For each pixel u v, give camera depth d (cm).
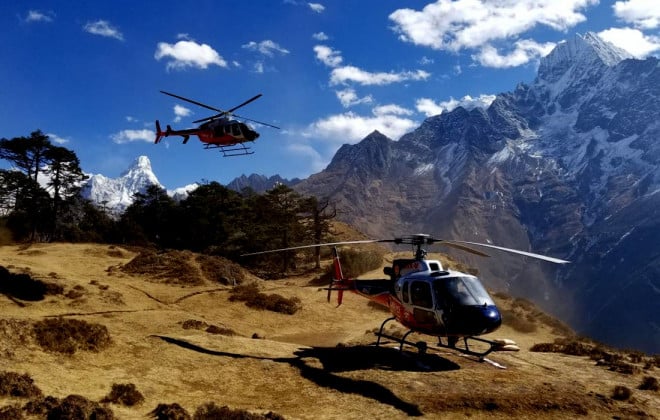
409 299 1457
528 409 1107
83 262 4594
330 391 1208
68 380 1119
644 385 1307
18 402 934
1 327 1262
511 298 4012
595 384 1313
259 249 6550
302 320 3241
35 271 3503
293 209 6500
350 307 3697
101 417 903
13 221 7388
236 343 1576
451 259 6109
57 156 7819
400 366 1418
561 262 1143
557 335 3044
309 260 6938
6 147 7531
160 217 8950
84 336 1359
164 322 2416
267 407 1105
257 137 2873
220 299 3416
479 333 1352
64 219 8188
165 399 1104
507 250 1289
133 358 1338
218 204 8588
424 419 1044
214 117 2925
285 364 1397
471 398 1148
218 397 1152
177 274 3969
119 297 2989
